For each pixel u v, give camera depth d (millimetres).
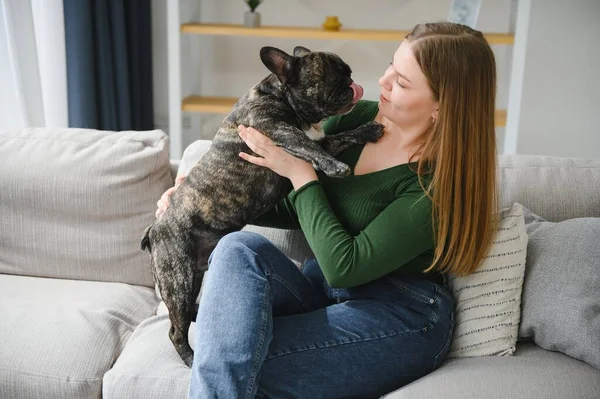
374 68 4117
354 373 1522
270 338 1479
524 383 1442
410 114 1600
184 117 4176
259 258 1552
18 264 2180
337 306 1603
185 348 1725
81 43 3285
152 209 2180
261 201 1748
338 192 1673
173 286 1747
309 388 1510
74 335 1789
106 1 3457
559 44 3785
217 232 1760
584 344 1529
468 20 3570
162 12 4102
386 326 1564
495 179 1626
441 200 1543
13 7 2887
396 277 1644
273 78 1750
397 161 1655
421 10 3975
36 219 2174
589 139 3945
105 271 2162
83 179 2148
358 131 1713
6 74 2947
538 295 1646
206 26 3646
